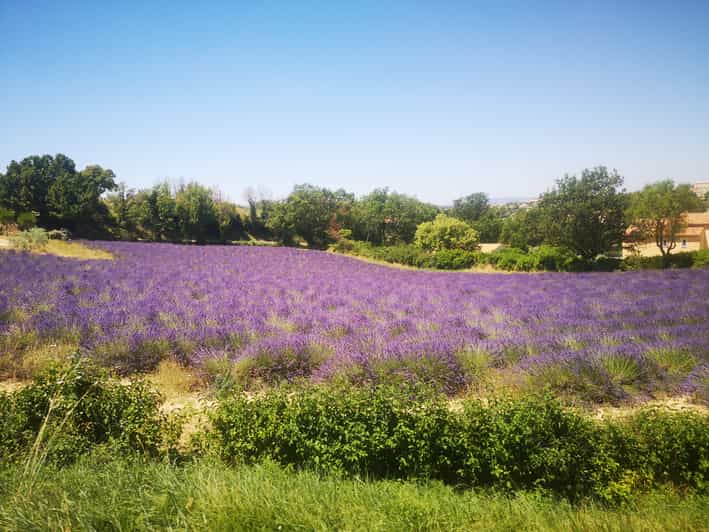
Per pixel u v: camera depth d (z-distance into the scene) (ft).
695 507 12.73
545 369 24.14
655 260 115.55
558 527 10.98
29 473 11.70
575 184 121.49
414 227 234.58
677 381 24.25
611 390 22.68
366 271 105.19
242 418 15.31
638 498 13.80
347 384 18.86
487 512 11.82
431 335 33.06
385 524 10.25
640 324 39.14
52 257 83.46
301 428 14.98
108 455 13.39
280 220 221.46
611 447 14.55
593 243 121.90
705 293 57.57
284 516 10.22
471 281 85.30
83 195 189.16
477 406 15.60
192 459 14.80
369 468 14.62
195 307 43.16
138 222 208.44
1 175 190.90
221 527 9.78
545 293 64.03
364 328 36.55
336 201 246.68
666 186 126.62
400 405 15.29
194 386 24.64
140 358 26.89
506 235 231.71
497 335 34.55
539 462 13.89
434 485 13.83
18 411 14.61
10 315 33.91
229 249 142.82
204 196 212.23
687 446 14.60
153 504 10.35
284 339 28.73
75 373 15.51
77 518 9.55
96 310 36.68
